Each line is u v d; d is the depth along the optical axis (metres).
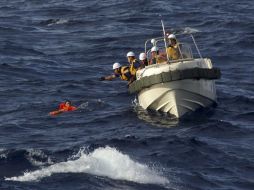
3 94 49.97
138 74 45.25
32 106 47.09
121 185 34.16
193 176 35.50
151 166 36.44
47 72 56.03
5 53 62.22
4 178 35.06
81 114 45.38
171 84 43.47
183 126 42.44
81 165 35.72
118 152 37.34
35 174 35.31
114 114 44.97
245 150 38.97
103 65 58.56
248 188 34.66
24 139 41.06
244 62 58.00
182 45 45.53
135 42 65.81
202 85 44.31
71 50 63.56
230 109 45.47
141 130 42.00
